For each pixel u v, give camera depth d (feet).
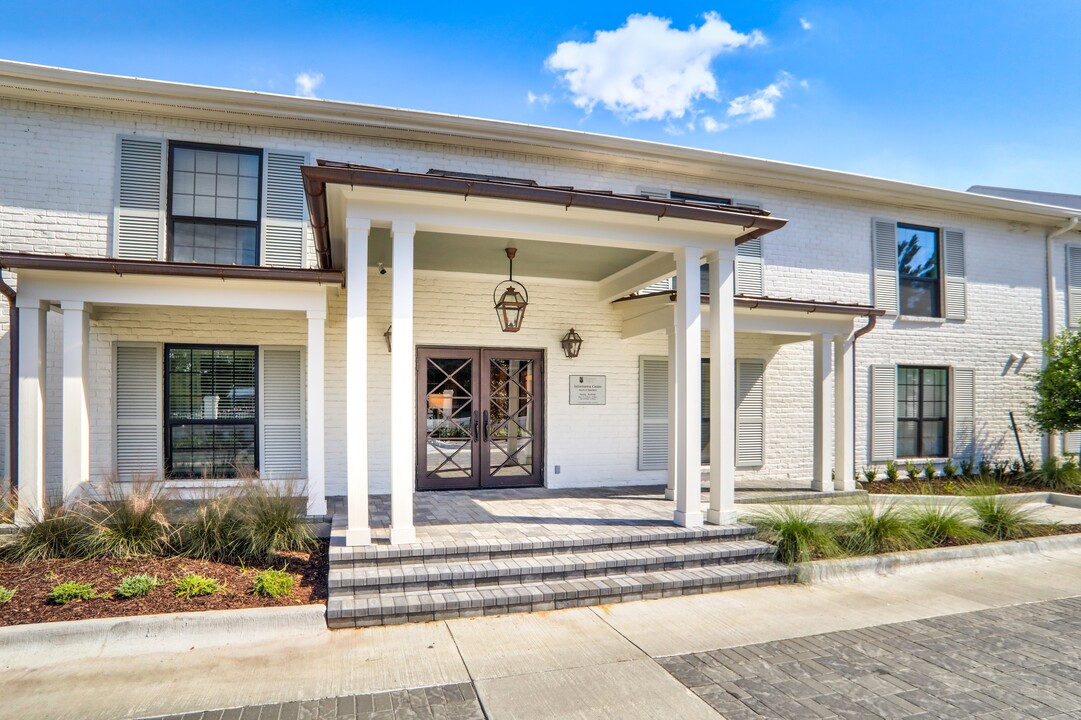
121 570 17.98
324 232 20.63
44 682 12.66
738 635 15.53
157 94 25.85
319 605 15.99
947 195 38.86
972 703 11.99
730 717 11.35
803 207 36.94
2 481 21.83
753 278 35.42
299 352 27.84
